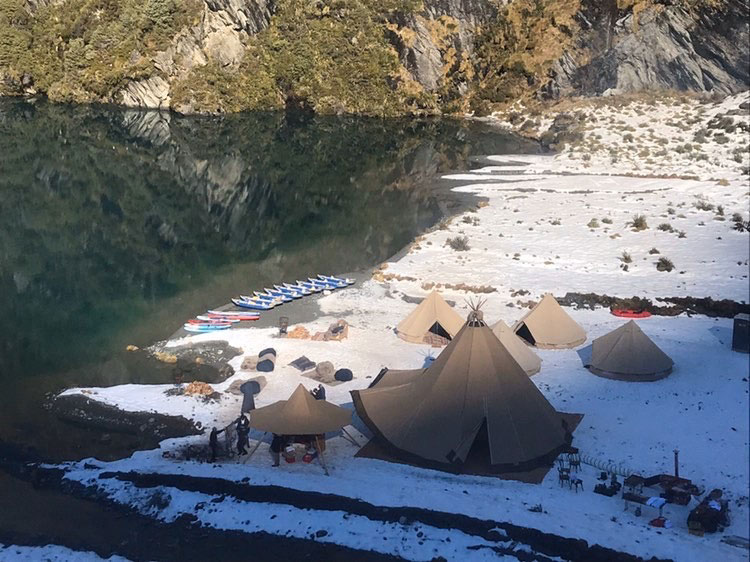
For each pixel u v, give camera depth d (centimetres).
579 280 4081
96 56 11644
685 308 3703
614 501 2239
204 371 3127
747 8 8900
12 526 2164
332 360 3161
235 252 4831
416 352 3231
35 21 12331
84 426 2702
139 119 10275
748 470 2358
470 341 2503
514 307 3728
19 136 8919
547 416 2484
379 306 3788
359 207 5888
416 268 4331
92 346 3391
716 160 6788
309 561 2025
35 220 5581
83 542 2103
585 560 2014
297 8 11444
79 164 7531
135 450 2552
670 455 2447
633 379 2928
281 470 2394
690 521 2083
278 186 6675
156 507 2241
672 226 4978
